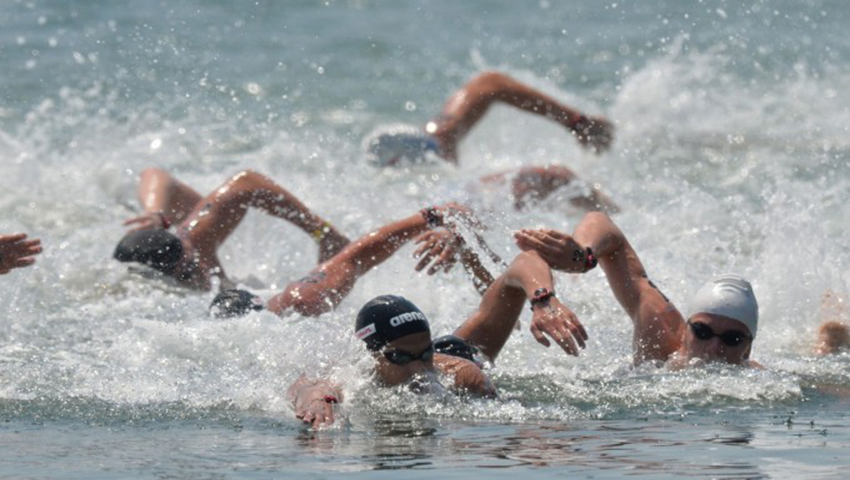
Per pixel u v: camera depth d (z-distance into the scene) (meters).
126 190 44.56
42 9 85.19
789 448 19.14
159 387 23.88
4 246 27.16
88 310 31.09
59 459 18.80
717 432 20.41
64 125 54.12
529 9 96.62
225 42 78.44
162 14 86.12
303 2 96.81
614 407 22.52
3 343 28.09
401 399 22.38
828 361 26.89
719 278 25.73
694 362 25.34
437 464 18.16
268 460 18.53
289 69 71.19
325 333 25.83
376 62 74.81
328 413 21.34
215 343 26.70
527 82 65.19
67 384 24.30
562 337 22.97
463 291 32.34
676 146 51.44
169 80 65.25
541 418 21.56
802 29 80.25
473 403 22.48
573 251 25.09
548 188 40.53
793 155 49.06
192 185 44.09
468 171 46.72
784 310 31.05
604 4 96.56
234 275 35.72
